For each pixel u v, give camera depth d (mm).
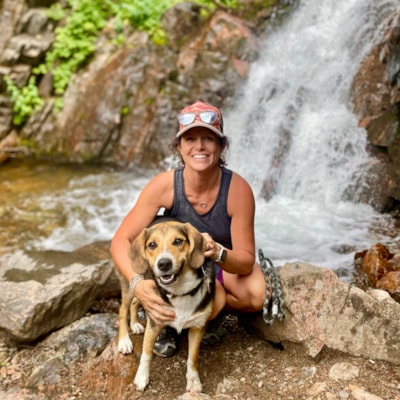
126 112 7715
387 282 3668
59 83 8211
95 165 7645
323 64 7105
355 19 7184
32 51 8234
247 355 2777
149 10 8188
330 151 5973
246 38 7691
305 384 2482
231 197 2674
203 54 7625
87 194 6547
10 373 2926
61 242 5238
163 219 2729
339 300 2666
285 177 6215
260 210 5676
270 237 4977
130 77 7789
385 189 5352
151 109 7547
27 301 3121
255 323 2883
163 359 2809
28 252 3773
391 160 5422
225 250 2479
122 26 8336
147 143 7480
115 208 6125
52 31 8578
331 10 7625
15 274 3426
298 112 6664
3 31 8453
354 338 2639
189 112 2508
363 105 6168
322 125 6230
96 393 2684
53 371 2881
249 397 2436
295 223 5285
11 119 8141
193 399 2332
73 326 3213
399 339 2578
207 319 2504
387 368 2555
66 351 3025
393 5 6754
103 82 7949
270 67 7480
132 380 2670
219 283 2715
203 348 2873
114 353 2805
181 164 2879
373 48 6574
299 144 6273
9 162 7688
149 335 2525
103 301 3707
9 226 5594
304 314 2672
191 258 2299
